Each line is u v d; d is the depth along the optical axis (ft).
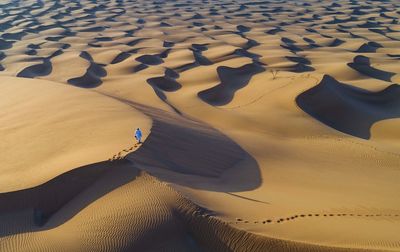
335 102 140.97
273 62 215.51
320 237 52.75
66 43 267.39
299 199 68.90
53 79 185.68
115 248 52.11
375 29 316.40
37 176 70.03
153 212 57.31
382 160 99.50
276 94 148.25
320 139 115.24
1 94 134.51
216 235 54.90
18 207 64.03
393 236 52.90
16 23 341.00
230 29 314.35
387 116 137.80
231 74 180.96
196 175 76.23
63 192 65.51
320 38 284.41
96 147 77.87
